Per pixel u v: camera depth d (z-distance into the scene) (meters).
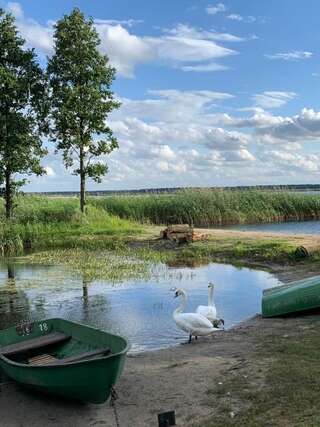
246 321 13.30
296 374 8.32
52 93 34.41
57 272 21.84
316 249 22.56
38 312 15.32
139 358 10.43
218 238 28.53
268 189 48.09
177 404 7.76
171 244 28.02
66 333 9.66
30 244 30.64
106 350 8.32
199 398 7.89
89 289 18.36
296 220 45.44
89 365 7.34
